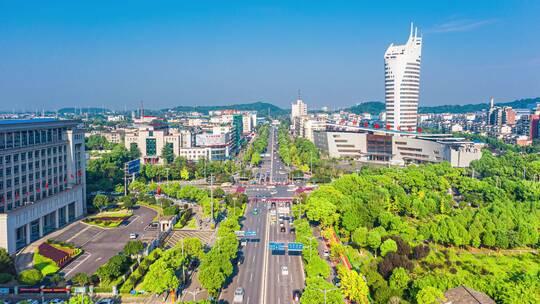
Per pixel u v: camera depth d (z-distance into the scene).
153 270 140.12
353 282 136.88
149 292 145.62
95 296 146.12
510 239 191.62
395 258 163.25
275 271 172.75
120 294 147.75
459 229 191.25
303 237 181.25
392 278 148.75
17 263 178.12
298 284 159.88
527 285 135.00
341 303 125.88
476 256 184.62
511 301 126.25
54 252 187.12
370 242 182.25
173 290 142.88
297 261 184.12
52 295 147.38
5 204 196.38
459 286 131.38
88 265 176.75
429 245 196.25
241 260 185.38
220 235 192.62
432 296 124.44
